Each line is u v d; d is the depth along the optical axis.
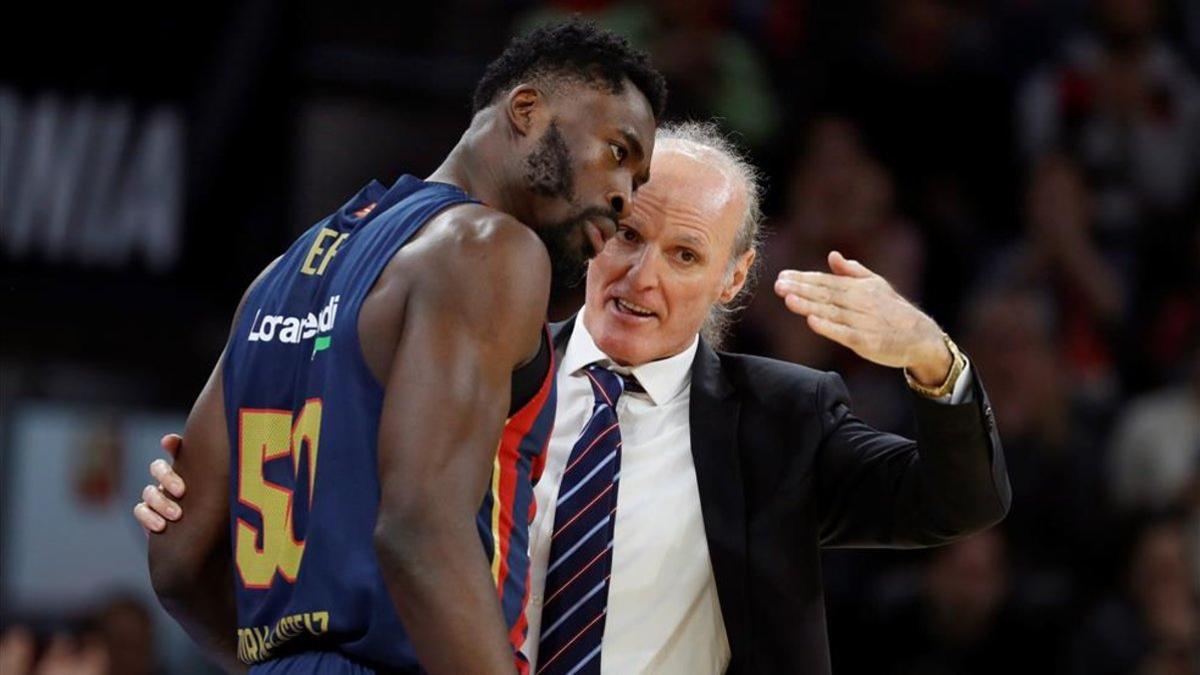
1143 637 19.62
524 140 8.13
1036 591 19.47
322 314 7.91
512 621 7.79
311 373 7.84
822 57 24.97
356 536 7.49
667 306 9.54
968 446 9.03
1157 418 21.89
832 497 9.67
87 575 20.44
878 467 9.49
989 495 9.17
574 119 8.09
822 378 9.88
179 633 20.61
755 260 10.59
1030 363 21.25
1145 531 20.22
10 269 20.61
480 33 23.02
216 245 21.39
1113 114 25.77
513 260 7.61
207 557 8.57
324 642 7.61
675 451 9.59
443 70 22.61
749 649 9.27
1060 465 20.81
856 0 25.28
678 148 9.71
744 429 9.63
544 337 8.00
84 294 20.86
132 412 20.84
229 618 8.77
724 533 9.33
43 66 20.80
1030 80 25.88
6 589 20.06
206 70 21.39
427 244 7.66
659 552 9.34
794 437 9.59
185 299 21.22
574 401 9.66
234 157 21.48
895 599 19.27
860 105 24.78
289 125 21.77
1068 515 20.56
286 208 21.61
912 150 25.00
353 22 22.34
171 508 8.56
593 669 9.06
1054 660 19.27
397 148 22.20
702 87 22.25
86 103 20.97
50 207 20.77
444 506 7.20
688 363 9.79
